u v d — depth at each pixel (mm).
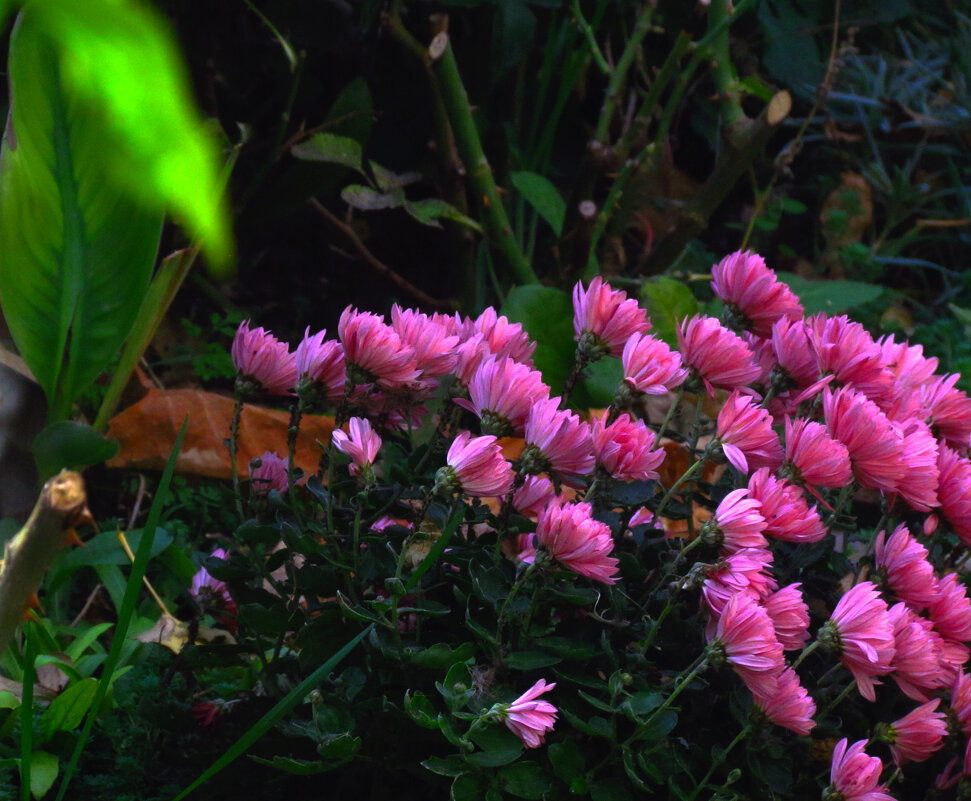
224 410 2516
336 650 2029
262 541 2055
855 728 2090
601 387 2695
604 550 1964
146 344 2291
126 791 2111
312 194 3252
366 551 2070
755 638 1944
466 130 3080
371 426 2086
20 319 2230
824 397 2031
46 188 2188
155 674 2182
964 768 2029
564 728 2043
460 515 1993
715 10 3184
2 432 2254
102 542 2270
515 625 2023
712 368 2037
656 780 1980
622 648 2057
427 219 3021
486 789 1984
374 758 2051
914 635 1985
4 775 2096
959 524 2062
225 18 3387
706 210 3266
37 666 2221
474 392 2010
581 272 3053
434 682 2014
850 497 2074
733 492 1980
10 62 2143
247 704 2088
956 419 2119
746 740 2002
